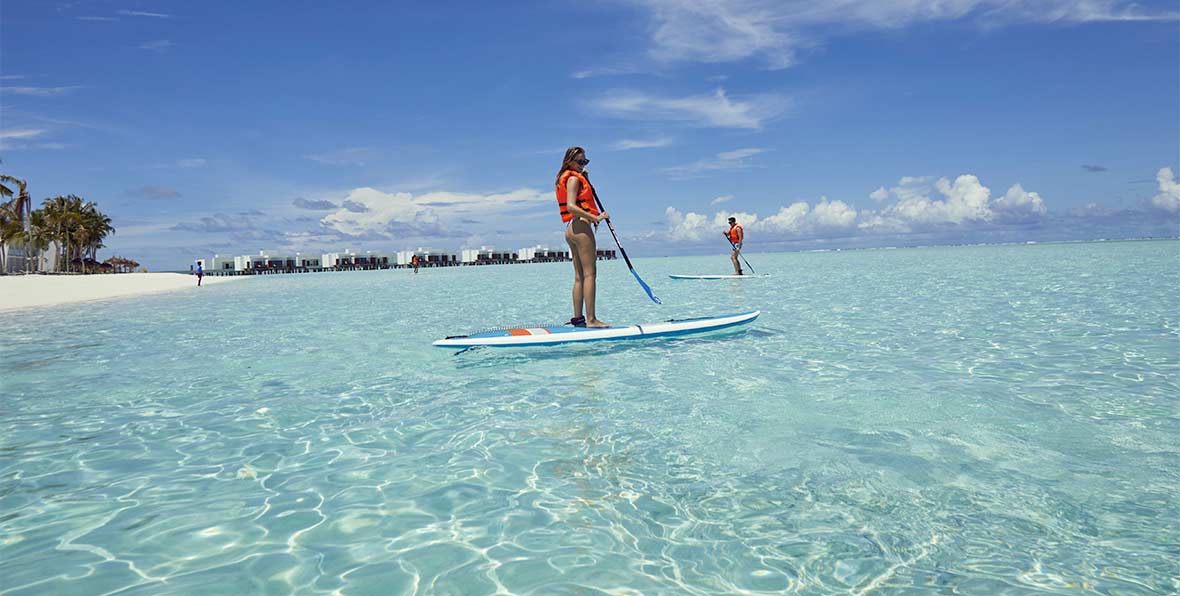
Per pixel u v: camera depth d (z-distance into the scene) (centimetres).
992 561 182
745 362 497
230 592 175
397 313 1031
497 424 338
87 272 7488
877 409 345
